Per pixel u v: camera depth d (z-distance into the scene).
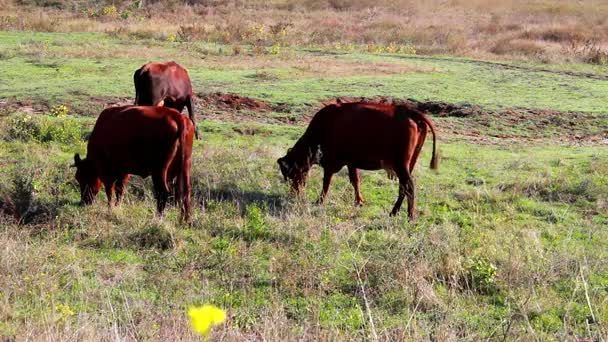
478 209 13.17
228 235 11.27
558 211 13.18
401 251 10.27
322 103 21.88
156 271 9.83
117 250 10.63
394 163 12.49
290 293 9.20
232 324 8.11
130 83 22.97
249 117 20.55
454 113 21.72
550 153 17.66
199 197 13.16
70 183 13.57
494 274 9.58
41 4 47.66
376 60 30.88
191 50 31.33
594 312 8.65
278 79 25.41
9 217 11.67
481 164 16.16
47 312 7.97
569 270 10.10
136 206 12.47
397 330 8.09
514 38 40.47
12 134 16.75
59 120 17.94
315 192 13.95
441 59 32.44
